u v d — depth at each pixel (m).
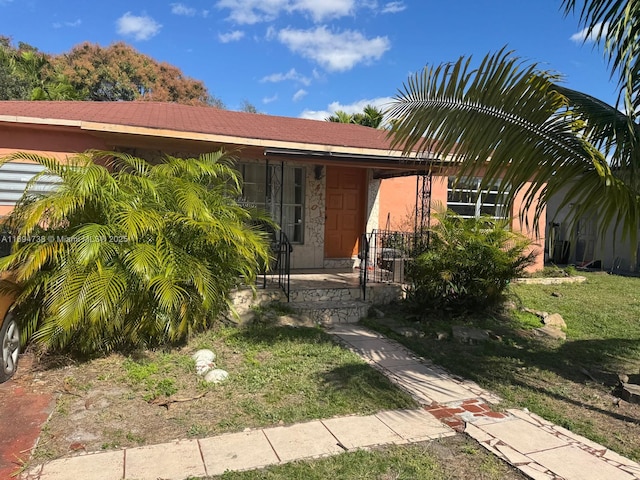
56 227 5.57
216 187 6.69
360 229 11.54
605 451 3.73
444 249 8.10
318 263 11.00
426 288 8.14
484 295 8.20
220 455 3.46
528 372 5.69
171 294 5.10
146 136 7.73
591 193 3.88
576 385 5.29
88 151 6.24
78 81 30.94
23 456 3.38
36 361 5.35
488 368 5.78
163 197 5.84
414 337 7.12
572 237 4.13
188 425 3.94
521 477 3.31
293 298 8.22
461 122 4.29
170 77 37.78
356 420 4.15
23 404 4.28
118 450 3.50
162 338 5.75
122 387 4.71
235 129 8.98
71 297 4.86
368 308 8.27
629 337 7.54
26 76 21.53
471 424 4.16
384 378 5.24
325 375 5.20
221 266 6.25
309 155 8.45
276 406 4.36
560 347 6.88
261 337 6.48
